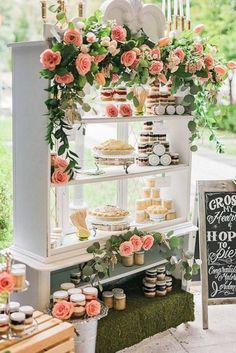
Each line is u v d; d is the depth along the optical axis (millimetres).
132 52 3068
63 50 2836
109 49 2984
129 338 3451
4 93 3871
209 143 4719
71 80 2865
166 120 3746
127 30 3189
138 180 4004
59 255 3189
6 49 3943
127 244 3352
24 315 2688
